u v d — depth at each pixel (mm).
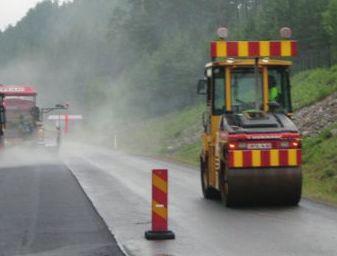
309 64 77375
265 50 23453
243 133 22125
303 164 36312
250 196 22297
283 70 24016
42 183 32125
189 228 18766
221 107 24172
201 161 26438
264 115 22953
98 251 15672
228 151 22125
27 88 59062
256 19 96625
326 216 20531
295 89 60719
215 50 23516
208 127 25219
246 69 24000
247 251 15492
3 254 15547
